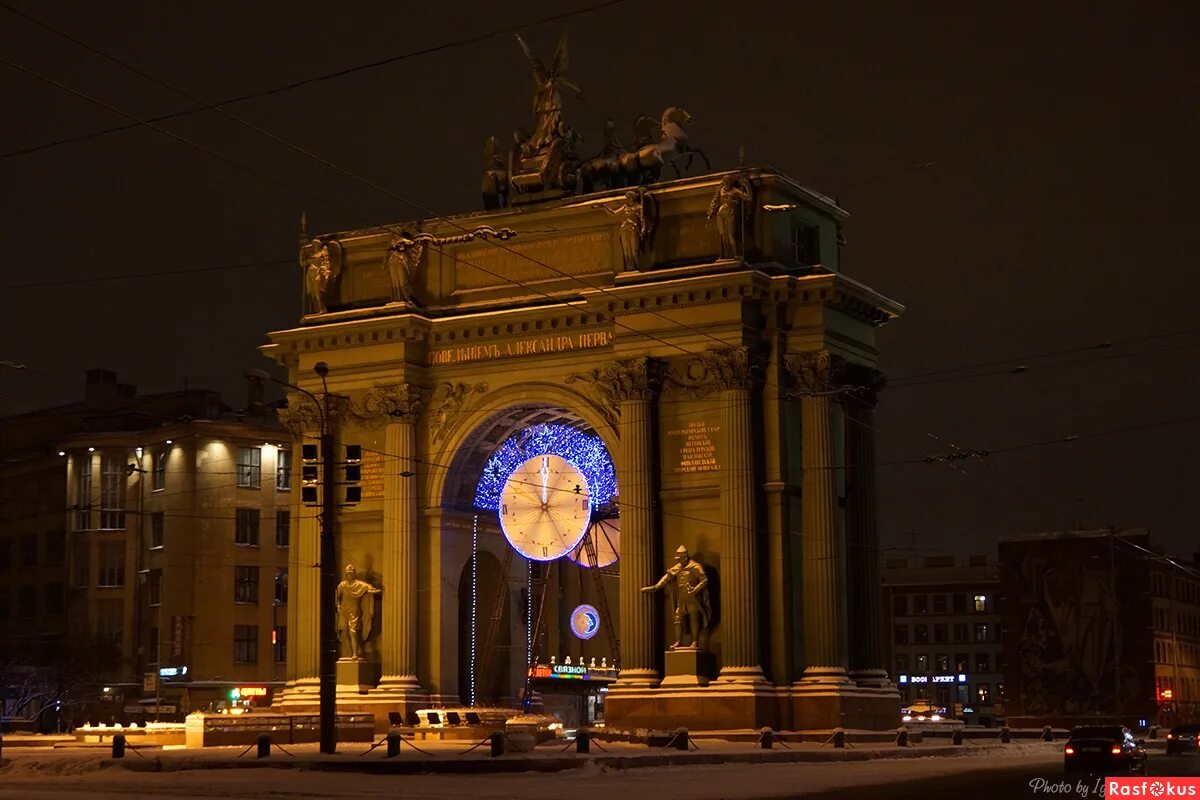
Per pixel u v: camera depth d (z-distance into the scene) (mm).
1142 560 98312
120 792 30625
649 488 48094
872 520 49188
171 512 76312
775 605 47062
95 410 86188
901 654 116000
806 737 45594
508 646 56562
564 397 50156
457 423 51750
